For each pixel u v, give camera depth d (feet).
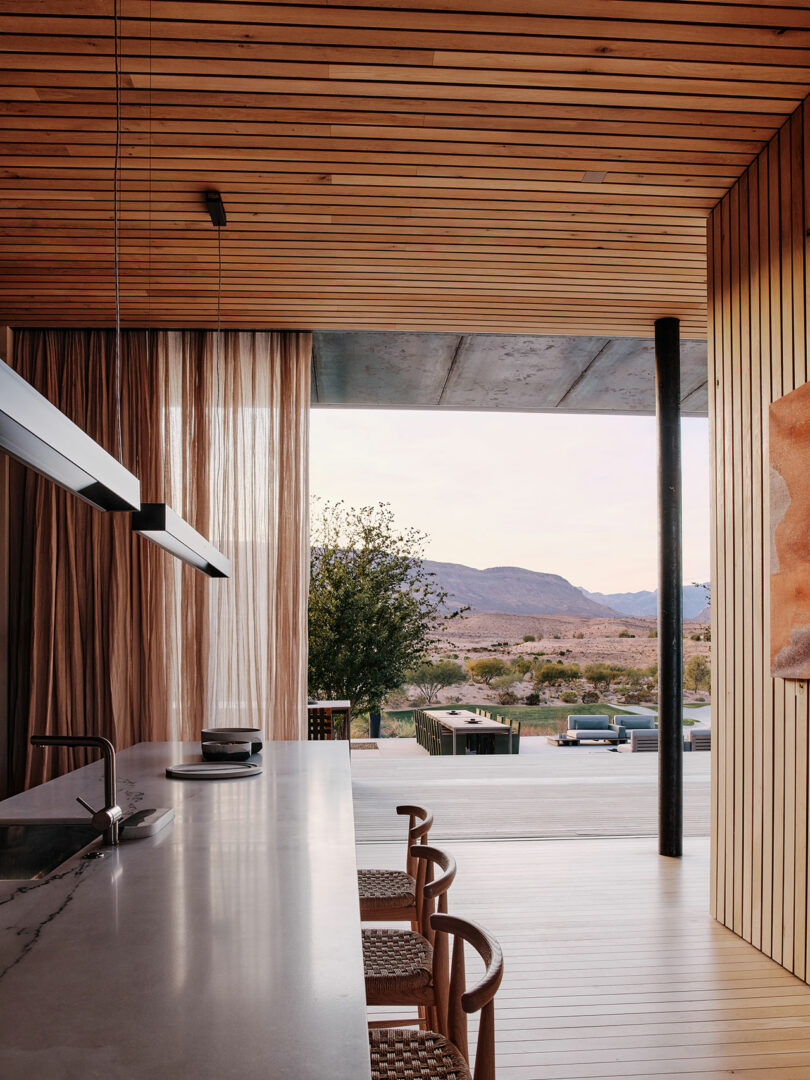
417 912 8.36
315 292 16.88
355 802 21.89
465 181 12.64
